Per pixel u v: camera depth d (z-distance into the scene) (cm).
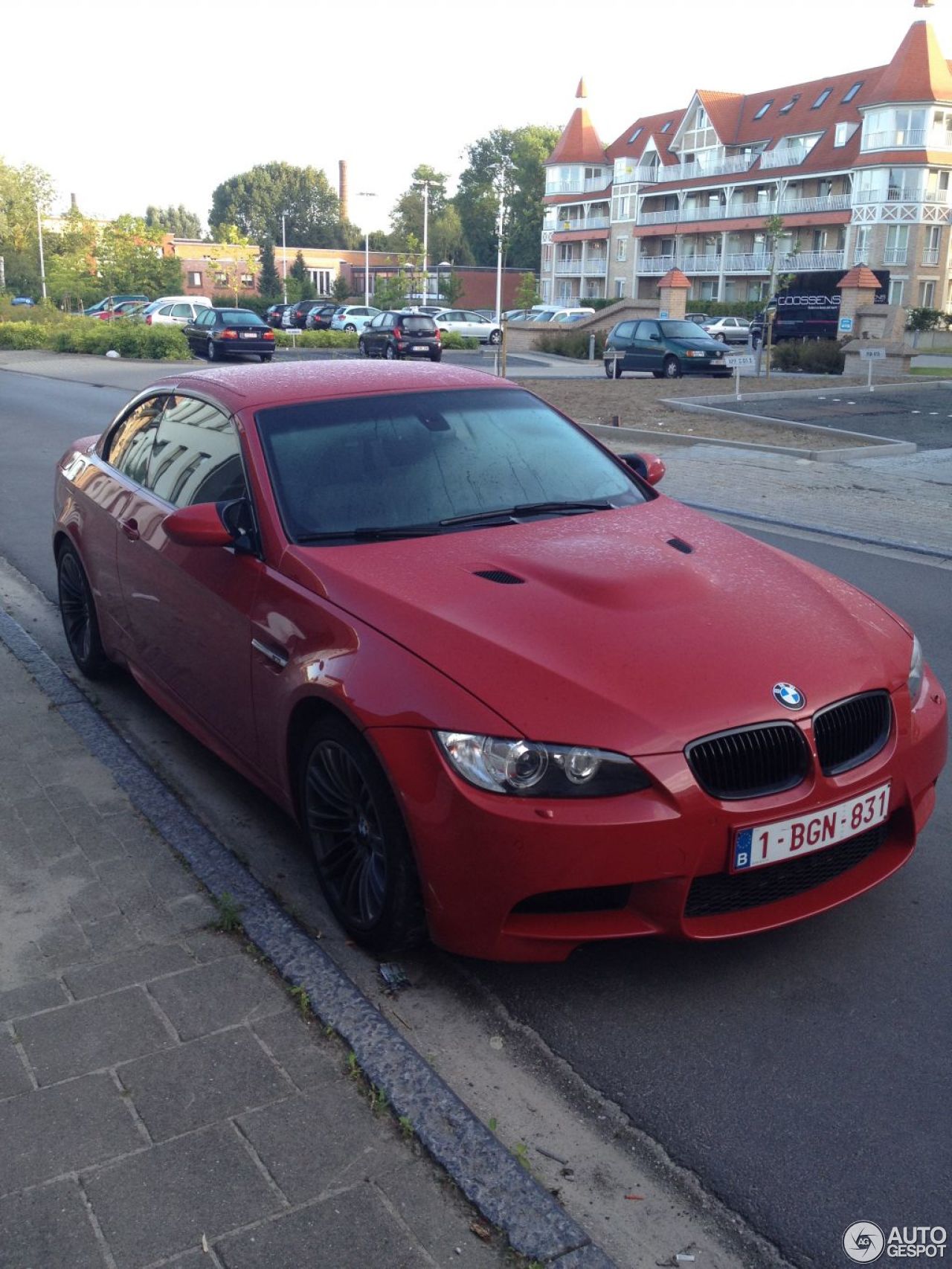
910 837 343
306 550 372
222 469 425
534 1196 242
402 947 329
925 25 6200
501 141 11519
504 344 2431
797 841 304
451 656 311
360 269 10275
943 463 1402
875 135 6300
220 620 398
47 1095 271
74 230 6562
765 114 7406
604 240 8569
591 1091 285
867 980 331
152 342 3491
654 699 298
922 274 6388
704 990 327
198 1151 253
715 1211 248
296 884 386
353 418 430
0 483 1187
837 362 3102
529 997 324
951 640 666
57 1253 226
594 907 299
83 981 317
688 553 381
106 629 534
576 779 287
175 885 371
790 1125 273
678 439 1622
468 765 292
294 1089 273
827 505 1119
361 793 330
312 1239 230
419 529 388
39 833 407
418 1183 245
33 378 2730
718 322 5291
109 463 545
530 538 382
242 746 402
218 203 13612
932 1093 284
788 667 318
